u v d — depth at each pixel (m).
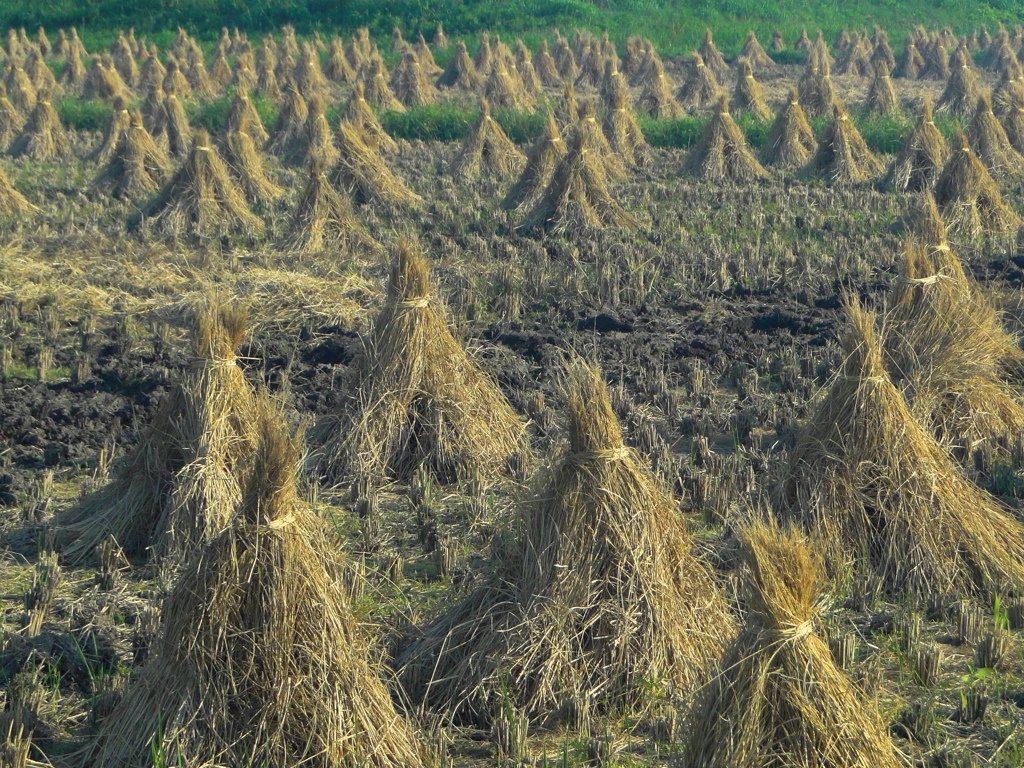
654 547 23.53
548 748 21.95
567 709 22.52
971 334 35.59
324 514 32.12
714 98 124.44
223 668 20.16
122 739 20.41
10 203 68.81
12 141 99.50
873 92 107.12
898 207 70.19
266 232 64.00
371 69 119.06
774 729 18.52
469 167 84.50
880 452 28.53
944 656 24.94
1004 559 27.92
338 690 20.41
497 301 51.56
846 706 18.80
